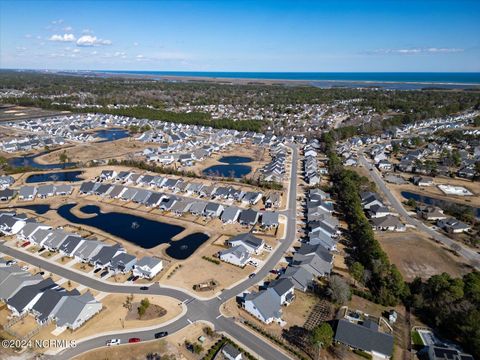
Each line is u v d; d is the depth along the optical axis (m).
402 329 58.00
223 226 94.56
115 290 67.12
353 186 111.38
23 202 109.94
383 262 70.12
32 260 77.44
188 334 56.28
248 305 61.28
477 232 89.38
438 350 51.00
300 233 90.75
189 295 65.75
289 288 65.19
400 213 102.31
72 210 104.62
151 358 51.38
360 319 59.06
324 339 51.88
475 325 52.78
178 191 119.56
